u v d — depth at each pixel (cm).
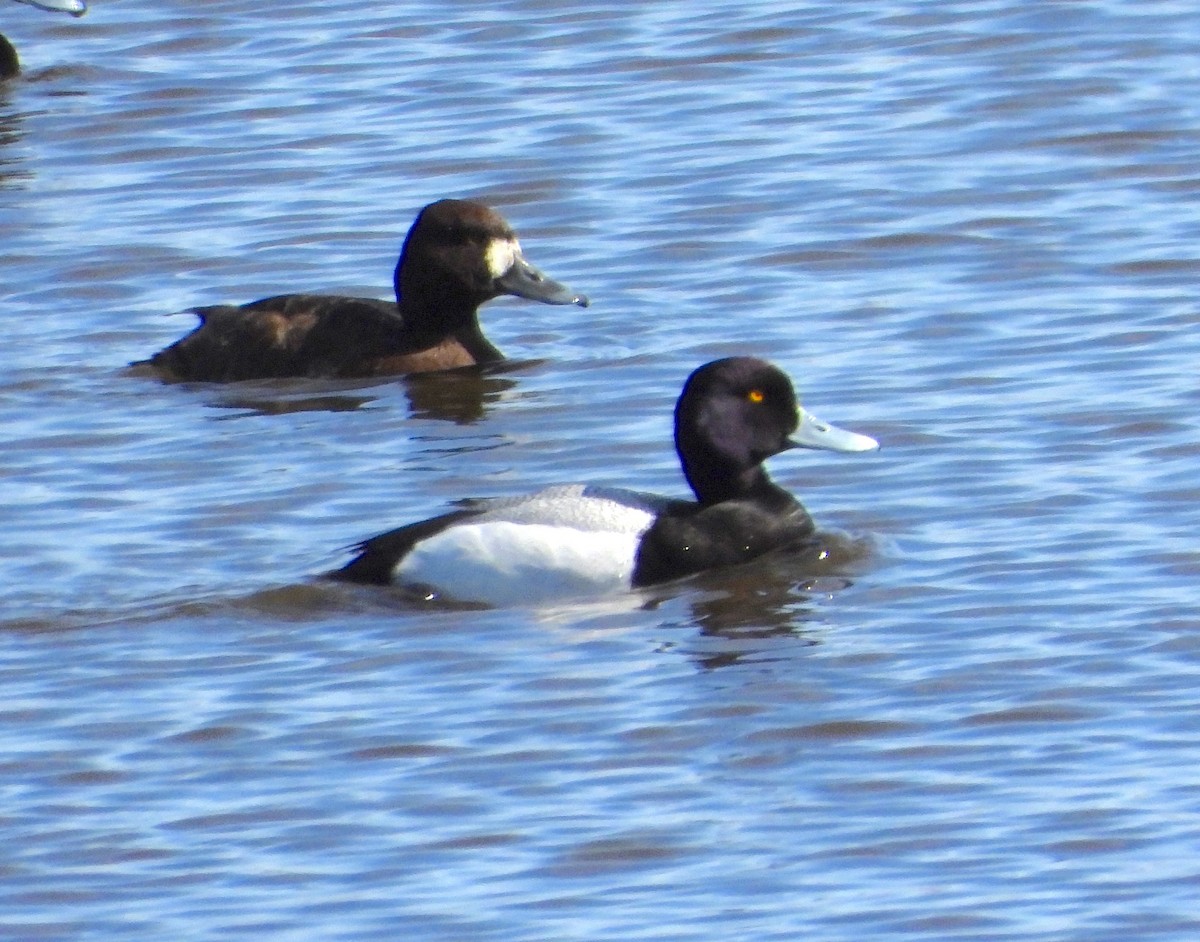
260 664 1304
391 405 1730
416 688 1272
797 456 1588
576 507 1415
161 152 2264
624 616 1359
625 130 2253
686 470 1463
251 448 1644
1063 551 1414
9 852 1122
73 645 1332
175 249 2036
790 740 1203
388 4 2623
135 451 1642
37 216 2119
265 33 2558
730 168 2148
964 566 1404
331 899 1070
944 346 1764
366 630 1343
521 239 2036
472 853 1105
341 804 1154
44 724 1244
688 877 1077
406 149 2233
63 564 1441
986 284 1881
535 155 2203
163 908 1070
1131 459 1546
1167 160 2114
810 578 1398
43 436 1672
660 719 1227
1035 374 1702
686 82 2369
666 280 1936
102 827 1141
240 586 1398
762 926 1033
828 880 1070
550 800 1152
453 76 2408
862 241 1977
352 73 2433
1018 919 1031
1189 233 1956
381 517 1509
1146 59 2341
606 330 1852
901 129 2219
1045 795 1136
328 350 1805
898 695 1245
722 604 1369
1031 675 1259
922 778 1160
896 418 1634
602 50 2461
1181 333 1758
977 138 2188
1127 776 1150
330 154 2236
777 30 2489
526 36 2514
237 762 1198
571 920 1043
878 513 1491
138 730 1234
